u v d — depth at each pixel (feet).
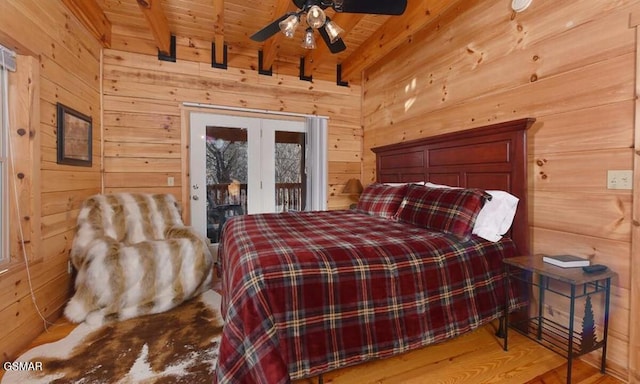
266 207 13.16
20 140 6.51
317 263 4.69
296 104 13.47
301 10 6.50
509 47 7.45
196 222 11.98
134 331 6.83
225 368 3.88
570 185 6.18
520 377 5.41
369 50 11.46
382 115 13.01
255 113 12.84
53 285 7.49
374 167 13.71
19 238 6.43
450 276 5.58
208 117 12.12
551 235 6.54
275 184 13.33
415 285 5.22
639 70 5.08
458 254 5.83
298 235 6.37
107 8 9.78
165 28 10.19
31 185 6.58
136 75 11.02
